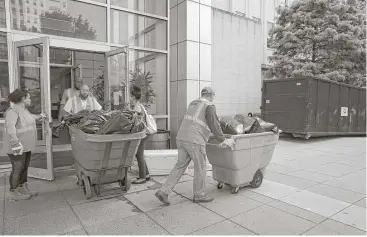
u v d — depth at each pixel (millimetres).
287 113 9867
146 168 5047
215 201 3996
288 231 3098
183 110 6801
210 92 3994
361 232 3082
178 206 3807
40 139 5191
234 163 4094
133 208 3732
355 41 12703
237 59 13656
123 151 3996
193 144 3746
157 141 6188
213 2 14617
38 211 3619
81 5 6082
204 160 3881
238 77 13727
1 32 5234
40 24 5668
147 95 6938
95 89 8008
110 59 6395
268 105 10508
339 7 12977
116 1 6508
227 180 4305
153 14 6992
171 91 7219
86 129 3850
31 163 5191
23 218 3406
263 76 17141
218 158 4246
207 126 3818
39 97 5203
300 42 13531
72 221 3330
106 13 6359
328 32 12648
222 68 13102
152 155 5266
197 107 3832
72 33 6008
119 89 6129
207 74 7035
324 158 7094
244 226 3213
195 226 3211
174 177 3855
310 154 7641
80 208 3723
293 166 6199
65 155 5832
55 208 3721
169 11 7164
